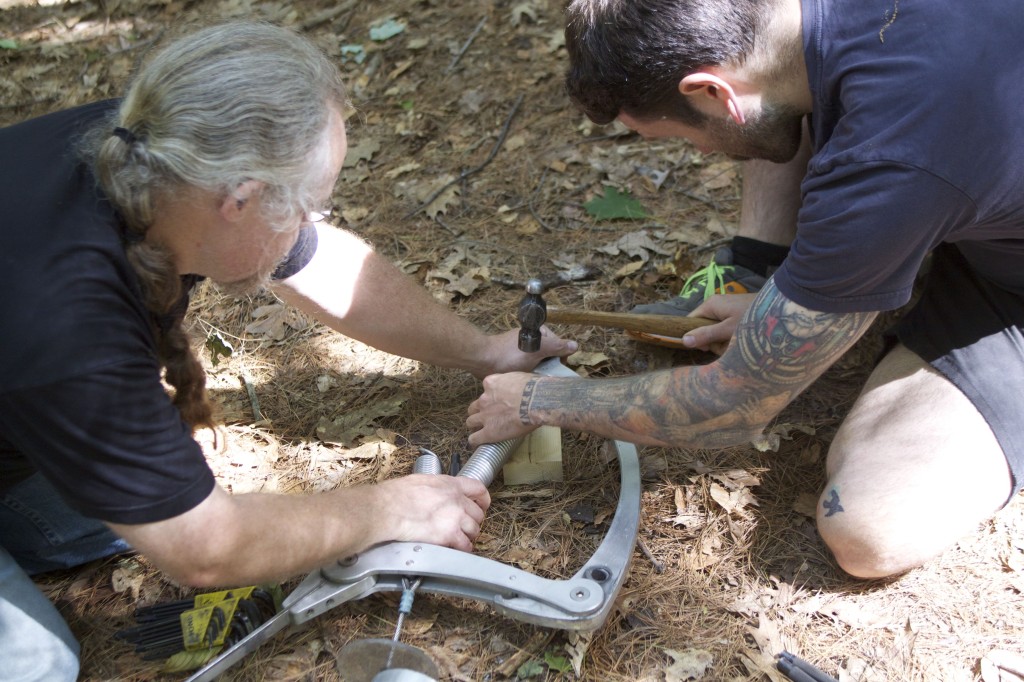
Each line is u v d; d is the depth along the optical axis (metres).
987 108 1.54
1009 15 1.57
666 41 1.65
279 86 1.43
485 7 4.59
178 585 2.22
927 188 1.55
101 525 2.19
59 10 5.33
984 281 2.24
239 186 1.44
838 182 1.62
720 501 2.34
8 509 2.04
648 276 3.09
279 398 2.76
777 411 1.95
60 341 1.41
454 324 2.53
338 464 2.52
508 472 2.41
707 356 2.76
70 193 1.48
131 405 1.48
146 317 1.56
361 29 4.65
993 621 2.03
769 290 1.79
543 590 1.93
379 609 2.13
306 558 1.81
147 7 5.17
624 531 2.10
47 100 4.70
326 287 2.29
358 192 3.67
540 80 4.10
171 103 1.39
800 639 2.03
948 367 2.18
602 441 2.53
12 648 1.84
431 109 4.05
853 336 1.77
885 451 2.12
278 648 2.06
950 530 2.05
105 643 2.10
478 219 3.44
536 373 2.57
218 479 2.49
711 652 2.01
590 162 3.61
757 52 1.68
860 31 1.62
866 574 2.09
